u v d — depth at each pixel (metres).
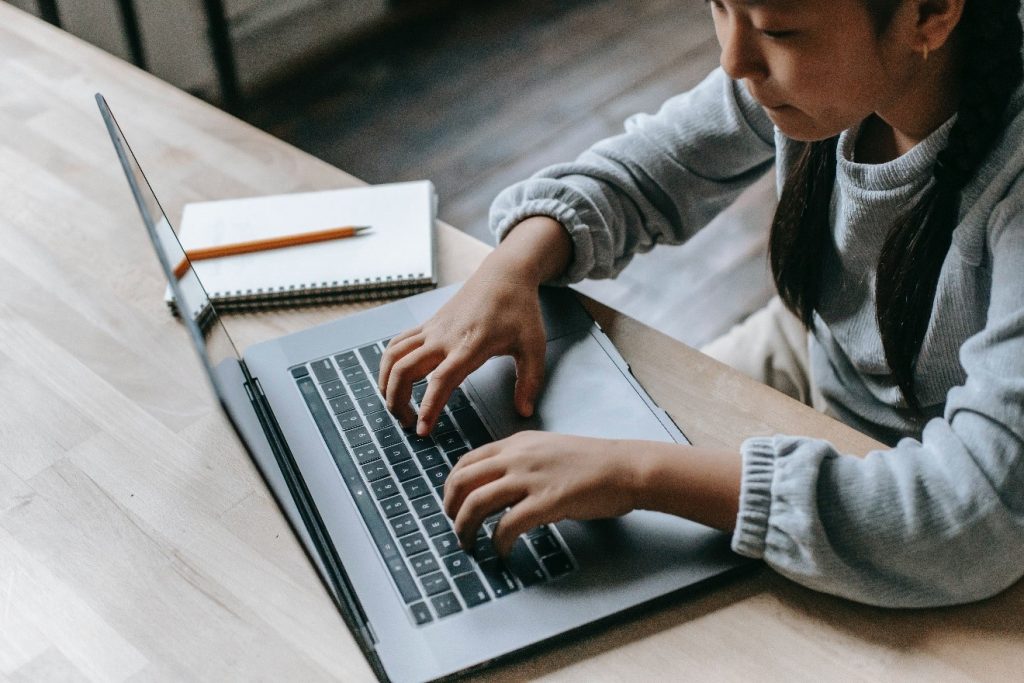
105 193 1.08
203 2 2.47
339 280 0.95
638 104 2.59
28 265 1.00
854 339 1.06
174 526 0.78
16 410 0.87
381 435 0.83
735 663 0.67
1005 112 0.79
